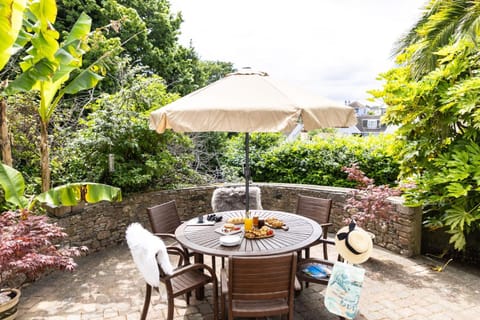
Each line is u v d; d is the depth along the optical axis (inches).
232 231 130.0
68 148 217.0
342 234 107.0
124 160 230.1
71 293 145.7
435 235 184.2
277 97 111.2
